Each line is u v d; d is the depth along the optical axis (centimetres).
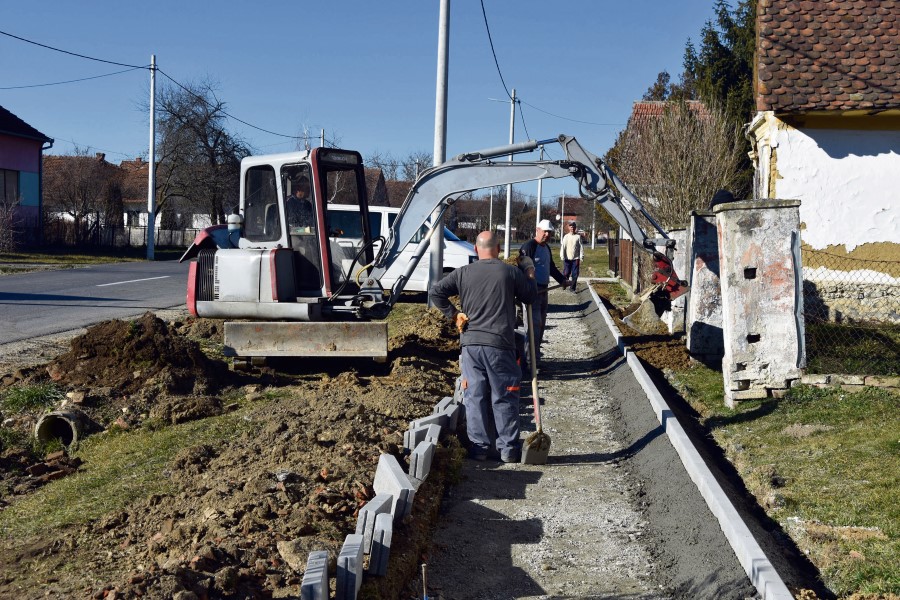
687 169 2212
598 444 824
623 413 913
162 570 425
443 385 1000
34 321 1368
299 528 499
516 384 763
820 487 620
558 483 705
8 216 3375
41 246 3781
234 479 595
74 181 5209
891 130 1364
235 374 1002
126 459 708
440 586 505
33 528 553
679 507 604
